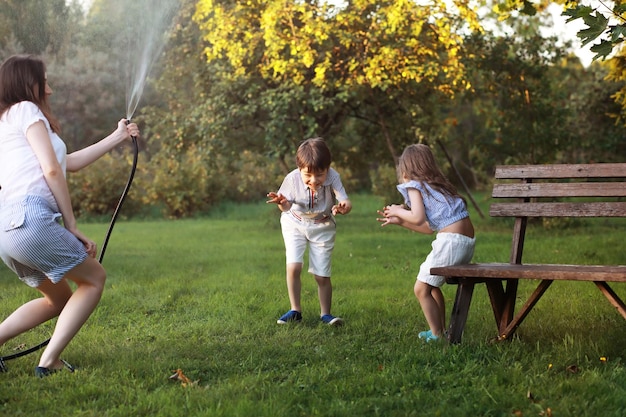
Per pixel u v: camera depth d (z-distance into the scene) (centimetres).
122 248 1166
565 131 1602
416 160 476
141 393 365
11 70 395
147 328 541
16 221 368
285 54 1382
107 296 675
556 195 489
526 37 1530
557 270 408
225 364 429
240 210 2197
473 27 1288
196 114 1483
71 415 337
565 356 418
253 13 1380
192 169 2102
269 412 329
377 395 363
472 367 396
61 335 398
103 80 1750
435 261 462
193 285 745
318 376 389
